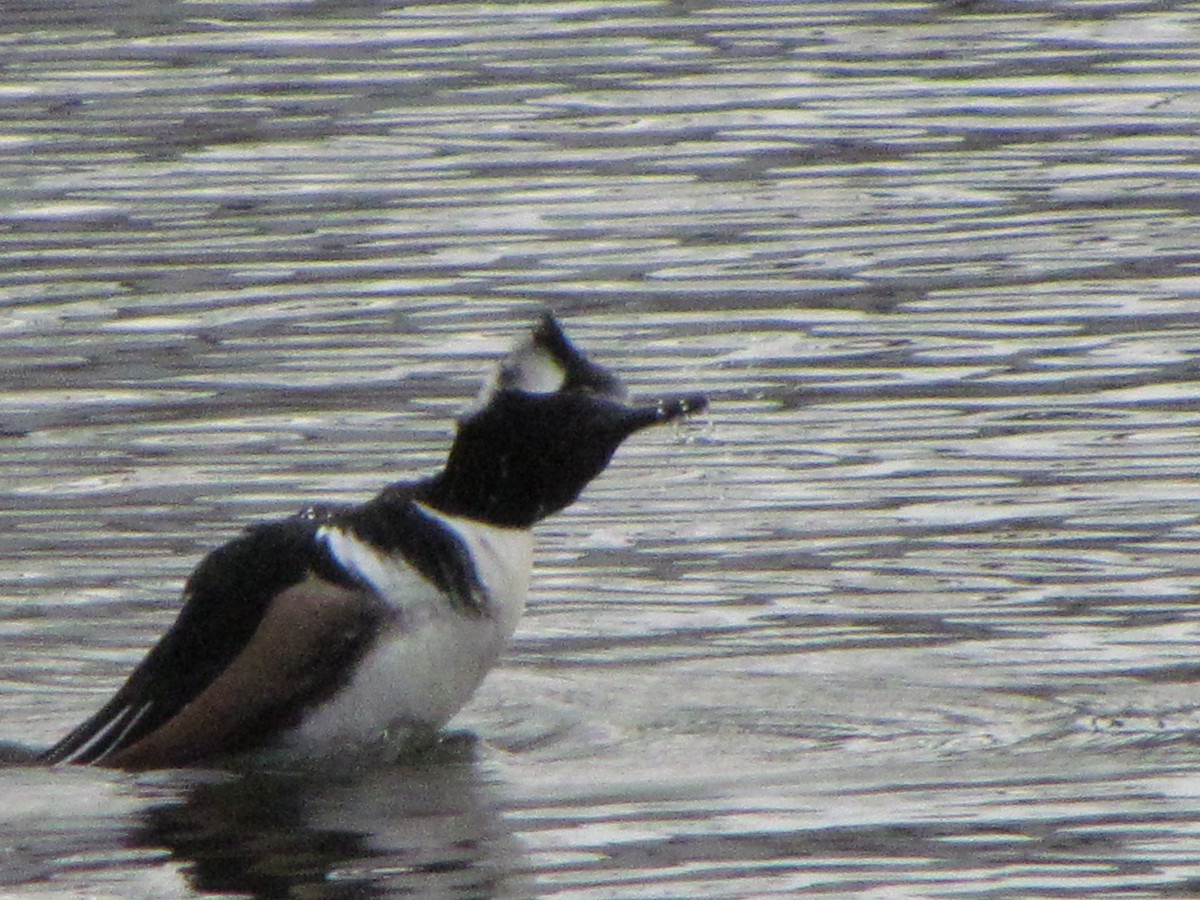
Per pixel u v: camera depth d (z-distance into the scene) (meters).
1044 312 15.98
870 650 10.62
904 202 18.84
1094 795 8.79
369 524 9.30
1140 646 10.56
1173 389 14.27
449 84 22.80
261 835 8.45
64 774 9.23
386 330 15.88
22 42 24.80
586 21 25.22
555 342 9.40
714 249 17.67
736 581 11.51
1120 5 25.39
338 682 9.16
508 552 9.30
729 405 14.25
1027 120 21.20
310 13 25.84
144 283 17.08
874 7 25.59
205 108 22.17
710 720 9.80
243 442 13.70
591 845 8.33
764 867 8.05
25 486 12.97
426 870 8.10
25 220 18.86
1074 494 12.56
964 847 8.25
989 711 9.87
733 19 25.17
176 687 9.32
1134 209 18.50
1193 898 7.74
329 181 19.81
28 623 11.03
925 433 13.63
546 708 9.97
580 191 19.31
